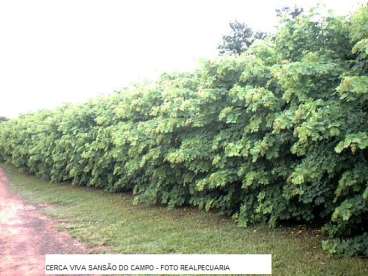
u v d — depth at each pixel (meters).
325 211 6.66
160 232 7.59
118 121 11.52
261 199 7.16
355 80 5.02
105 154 11.56
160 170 9.19
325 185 6.14
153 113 9.26
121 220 8.72
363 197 5.17
